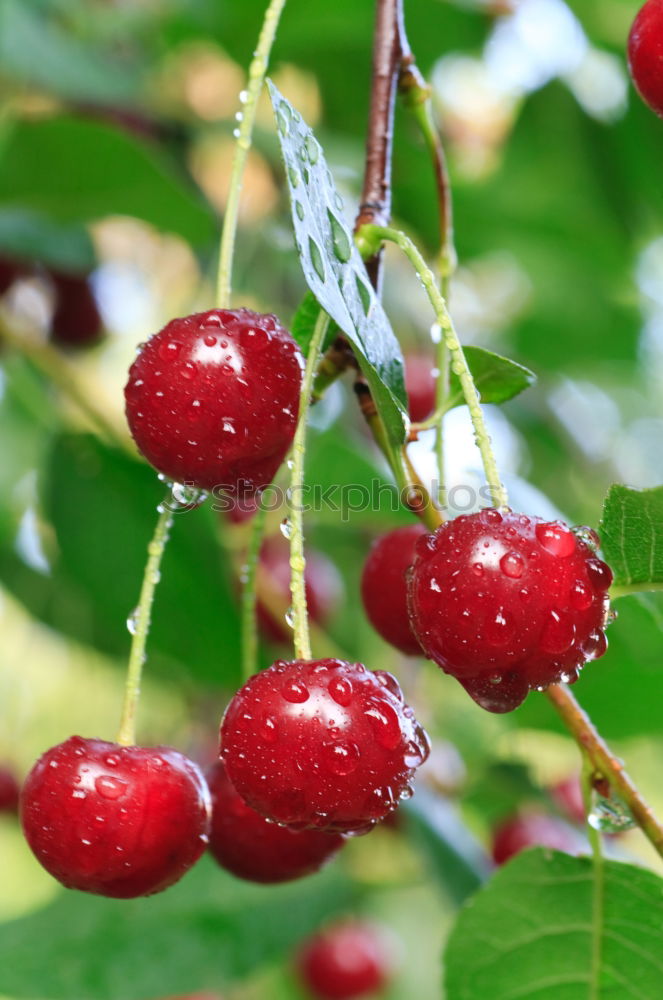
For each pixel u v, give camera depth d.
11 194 0.50
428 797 0.47
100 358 0.69
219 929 0.45
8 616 0.64
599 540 0.35
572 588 0.33
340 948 0.67
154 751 0.35
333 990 0.66
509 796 0.53
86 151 0.48
